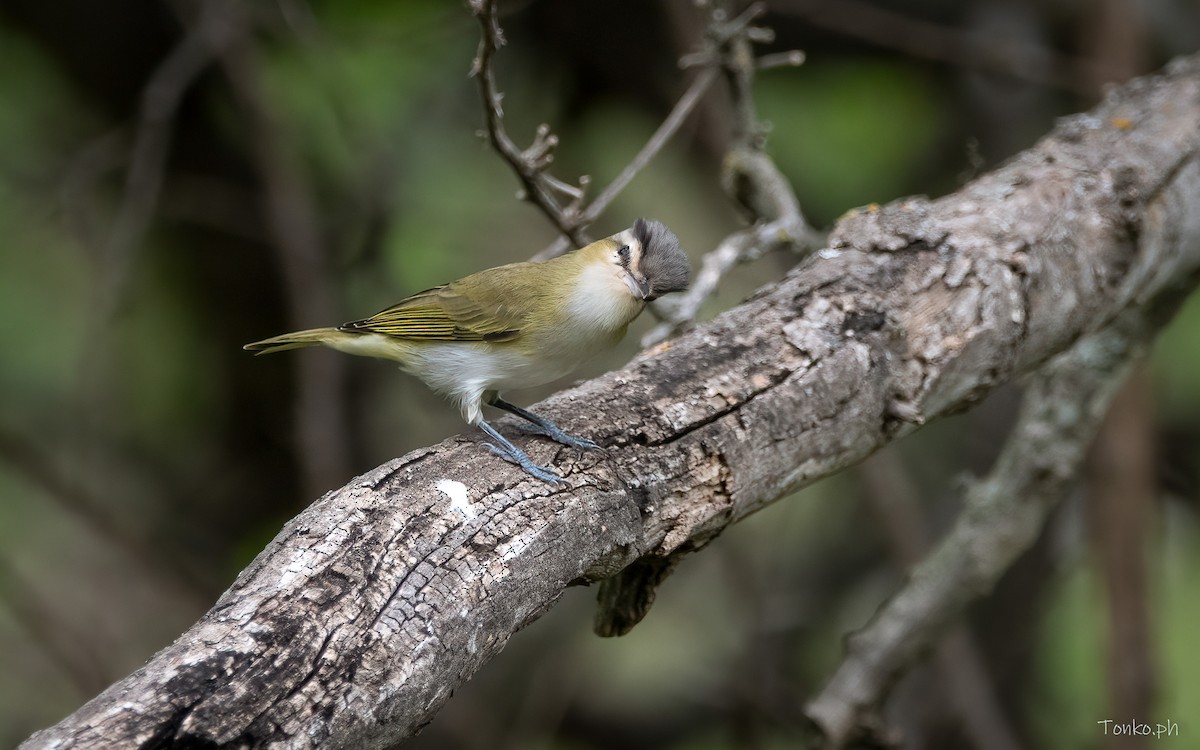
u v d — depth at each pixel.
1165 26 13.83
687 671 13.91
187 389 13.88
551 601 5.15
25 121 13.20
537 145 7.71
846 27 12.31
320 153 13.73
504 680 13.39
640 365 6.28
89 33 12.28
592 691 14.10
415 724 4.43
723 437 5.89
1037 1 13.65
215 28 11.01
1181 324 14.47
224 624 4.15
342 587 4.43
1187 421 14.48
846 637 9.45
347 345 7.87
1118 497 10.59
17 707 13.49
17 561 13.98
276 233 11.61
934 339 6.68
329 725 4.07
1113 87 10.10
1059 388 8.88
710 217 14.39
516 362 7.51
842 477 14.56
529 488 5.28
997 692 13.16
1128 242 7.77
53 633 12.03
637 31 13.10
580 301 7.36
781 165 14.45
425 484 5.13
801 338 6.34
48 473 11.98
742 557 13.05
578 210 8.15
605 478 5.50
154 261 13.29
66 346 13.31
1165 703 11.84
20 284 13.22
